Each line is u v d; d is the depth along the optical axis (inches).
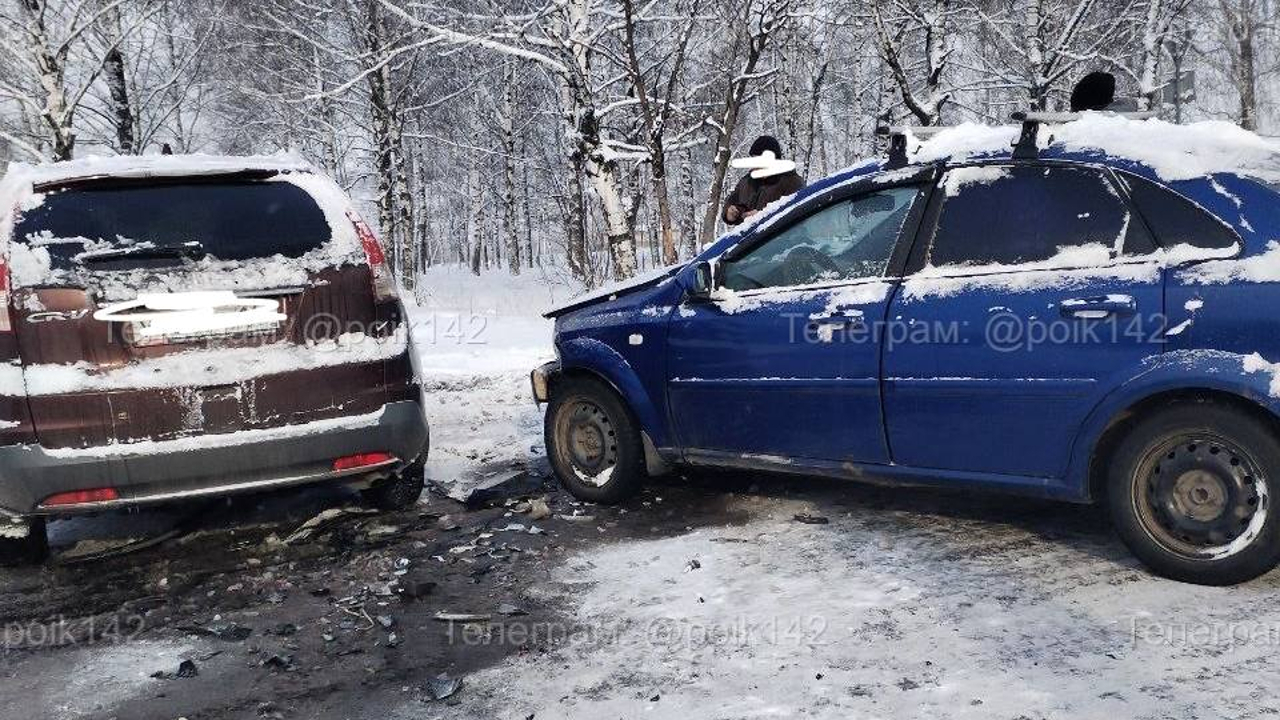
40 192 159.3
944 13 639.1
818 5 705.0
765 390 173.6
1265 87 1002.7
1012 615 129.8
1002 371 145.9
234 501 207.2
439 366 410.3
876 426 160.9
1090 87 242.5
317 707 117.4
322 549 178.1
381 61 524.1
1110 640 120.4
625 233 518.3
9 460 150.6
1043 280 143.3
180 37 791.1
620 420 196.7
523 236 1883.6
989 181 153.5
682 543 170.6
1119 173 141.1
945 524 169.6
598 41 537.6
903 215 162.7
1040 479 146.1
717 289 183.0
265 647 135.6
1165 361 132.0
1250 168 135.3
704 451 186.7
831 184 174.4
